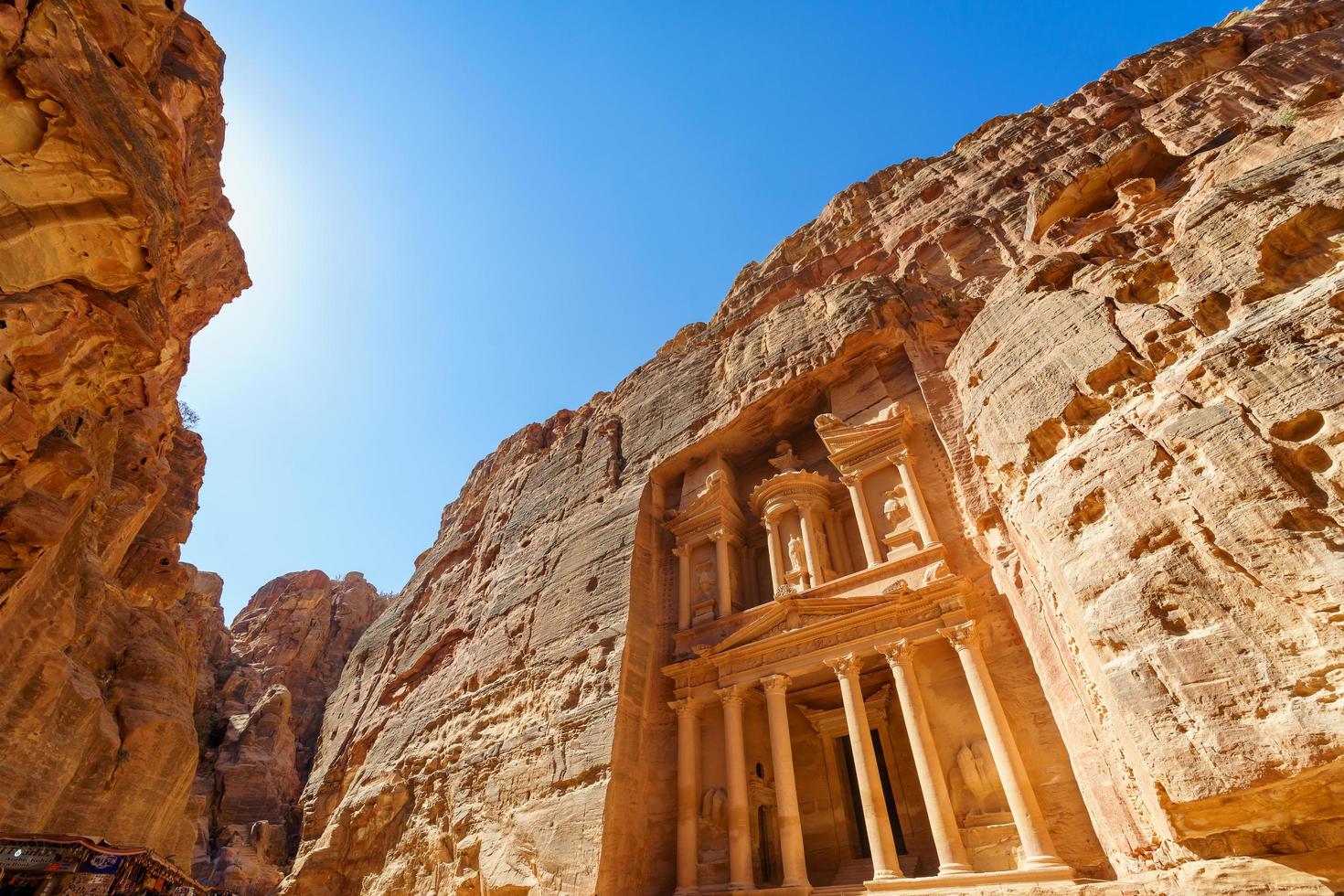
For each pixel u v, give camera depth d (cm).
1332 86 1533
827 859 1938
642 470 3075
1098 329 1352
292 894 2714
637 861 1931
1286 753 804
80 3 1034
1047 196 2419
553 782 2139
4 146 862
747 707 2248
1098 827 1356
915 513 2083
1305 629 841
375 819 2809
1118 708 987
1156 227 1620
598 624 2484
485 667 2934
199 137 1945
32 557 1248
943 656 1875
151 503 2444
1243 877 895
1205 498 980
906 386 2431
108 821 2002
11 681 1477
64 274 1039
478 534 4259
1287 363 976
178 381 2636
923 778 1620
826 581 2236
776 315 3198
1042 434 1346
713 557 2600
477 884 2158
